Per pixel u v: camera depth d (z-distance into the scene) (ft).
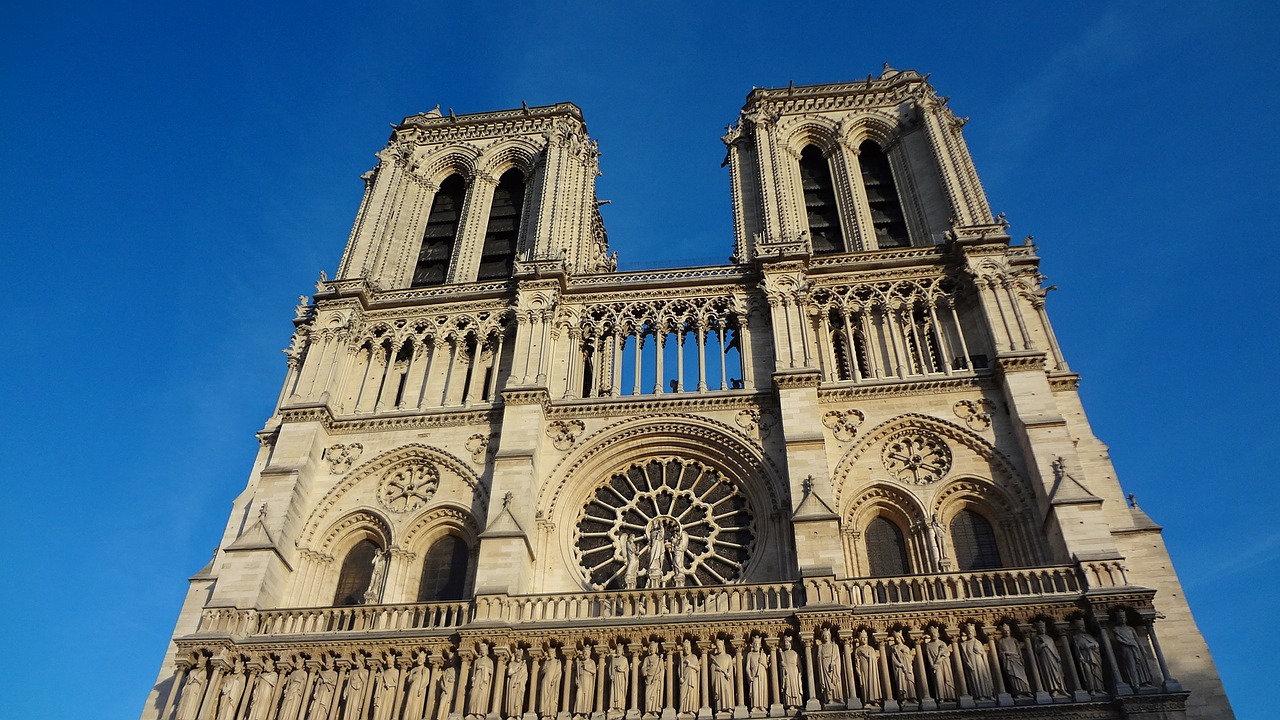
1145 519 143.64
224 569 147.95
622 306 184.65
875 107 219.20
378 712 130.93
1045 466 146.61
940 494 152.15
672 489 161.79
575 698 128.88
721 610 136.98
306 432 167.63
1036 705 119.55
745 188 207.31
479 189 220.43
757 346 173.99
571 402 168.76
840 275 181.57
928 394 161.99
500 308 187.32
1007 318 167.43
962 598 133.18
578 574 152.87
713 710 125.90
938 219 194.08
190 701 132.57
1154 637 123.44
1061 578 132.36
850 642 128.16
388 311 190.60
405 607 142.31
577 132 227.61
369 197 217.36
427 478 165.07
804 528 140.97
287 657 137.80
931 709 121.29
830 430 160.15
